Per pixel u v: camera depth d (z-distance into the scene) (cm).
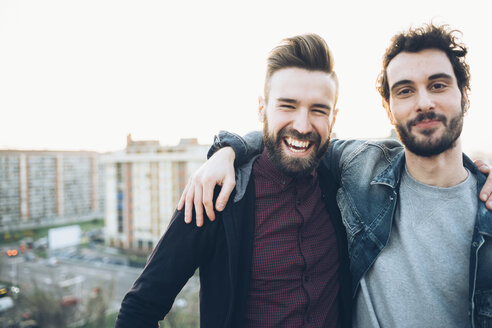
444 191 131
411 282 132
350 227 149
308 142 131
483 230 123
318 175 159
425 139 125
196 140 3631
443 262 128
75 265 3325
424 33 125
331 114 137
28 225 5459
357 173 155
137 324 124
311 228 140
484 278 123
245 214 134
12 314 2019
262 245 131
